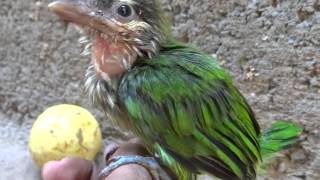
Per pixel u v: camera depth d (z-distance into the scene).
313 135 0.52
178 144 0.37
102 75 0.37
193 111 0.37
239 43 0.53
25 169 0.60
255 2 0.52
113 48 0.37
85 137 0.53
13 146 0.63
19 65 0.65
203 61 0.38
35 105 0.65
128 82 0.37
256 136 0.39
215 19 0.54
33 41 0.63
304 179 0.52
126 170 0.37
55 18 0.61
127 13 0.36
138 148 0.39
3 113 0.66
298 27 0.51
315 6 0.50
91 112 0.61
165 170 0.38
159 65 0.37
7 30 0.64
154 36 0.37
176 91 0.37
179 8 0.55
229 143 0.37
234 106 0.38
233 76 0.54
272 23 0.52
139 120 0.37
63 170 0.38
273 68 0.52
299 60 0.51
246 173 0.38
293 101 0.52
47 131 0.53
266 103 0.53
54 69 0.63
